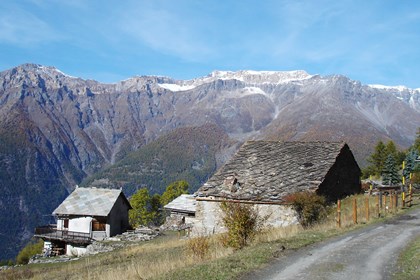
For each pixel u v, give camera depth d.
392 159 53.94
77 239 53.09
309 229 22.52
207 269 13.35
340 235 19.58
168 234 50.34
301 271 12.98
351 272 12.85
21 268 36.06
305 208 25.50
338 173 32.66
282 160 33.00
